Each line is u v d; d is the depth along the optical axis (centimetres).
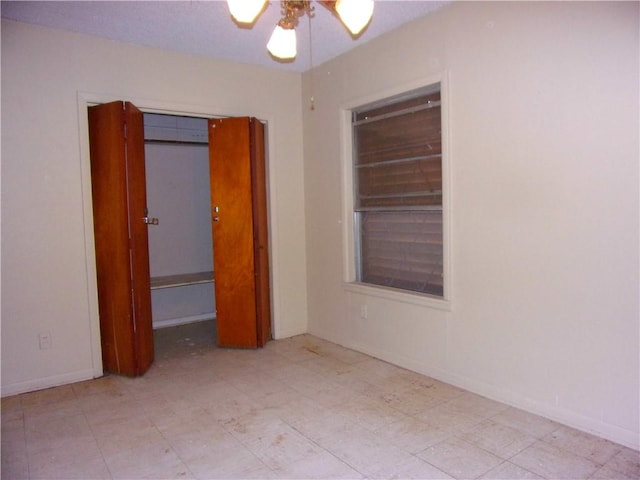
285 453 233
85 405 295
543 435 243
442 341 319
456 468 215
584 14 233
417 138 336
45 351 324
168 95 371
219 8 294
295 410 282
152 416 278
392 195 361
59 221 326
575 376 247
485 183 283
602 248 232
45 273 322
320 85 414
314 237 435
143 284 354
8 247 309
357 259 400
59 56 323
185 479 213
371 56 357
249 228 395
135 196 339
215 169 396
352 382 324
